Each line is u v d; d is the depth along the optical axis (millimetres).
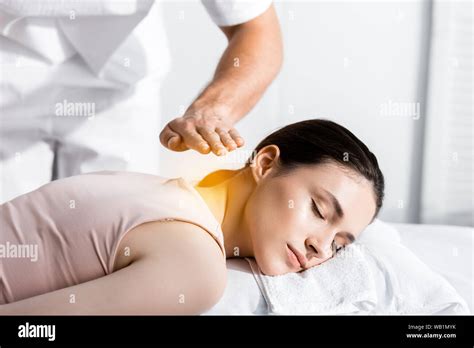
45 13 1269
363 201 1090
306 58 2283
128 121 1459
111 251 914
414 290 1134
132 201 958
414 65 2273
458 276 1318
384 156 2324
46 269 943
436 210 2307
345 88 2295
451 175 2289
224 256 985
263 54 1378
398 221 2355
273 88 2275
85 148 1436
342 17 2256
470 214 2301
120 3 1296
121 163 1472
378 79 2285
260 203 1074
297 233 1053
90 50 1370
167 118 2256
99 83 1409
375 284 1133
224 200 1118
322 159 1080
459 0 2199
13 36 1320
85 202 973
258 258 1076
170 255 884
